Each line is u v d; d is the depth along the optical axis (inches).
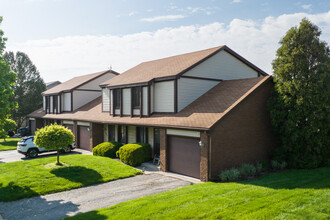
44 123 1398.9
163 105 674.8
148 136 738.8
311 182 408.2
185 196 359.6
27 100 1585.9
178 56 865.5
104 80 1246.3
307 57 530.0
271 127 596.4
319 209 287.4
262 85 577.0
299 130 527.5
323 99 516.1
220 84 717.9
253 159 559.8
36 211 359.6
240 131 535.8
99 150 769.6
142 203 339.9
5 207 377.7
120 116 807.1
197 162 525.7
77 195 427.8
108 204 379.9
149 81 680.4
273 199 326.0
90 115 970.1
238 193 358.9
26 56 1628.9
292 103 533.0
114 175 546.0
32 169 562.6
